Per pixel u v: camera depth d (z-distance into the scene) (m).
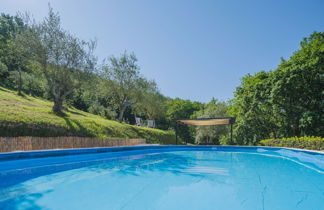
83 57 13.84
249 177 4.14
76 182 3.47
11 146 6.46
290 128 16.16
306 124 14.11
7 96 16.27
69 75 13.31
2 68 23.83
